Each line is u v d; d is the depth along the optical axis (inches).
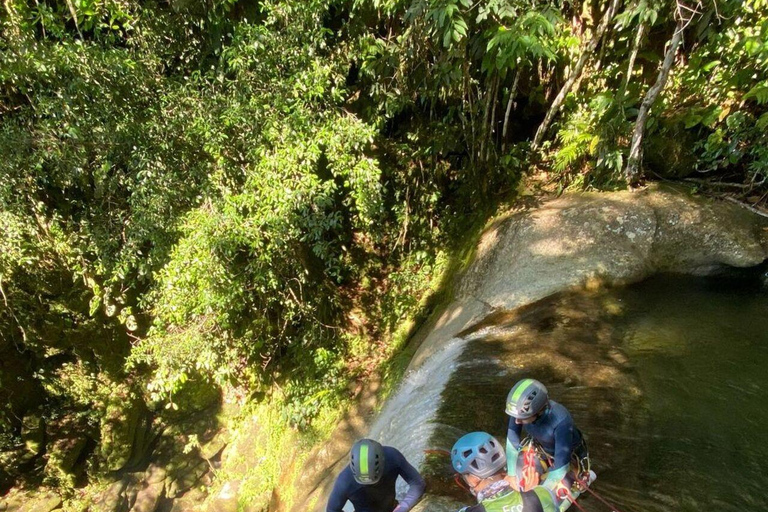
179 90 268.8
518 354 217.0
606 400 180.1
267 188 258.1
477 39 273.7
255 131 271.9
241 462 384.5
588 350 212.8
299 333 383.2
